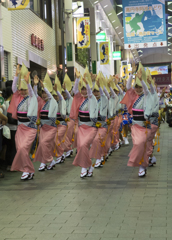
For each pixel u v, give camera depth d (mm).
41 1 17453
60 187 6453
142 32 19703
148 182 6594
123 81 11391
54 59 19359
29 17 15016
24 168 7180
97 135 8266
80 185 6562
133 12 19688
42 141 8062
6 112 8102
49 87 8180
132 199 5457
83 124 7395
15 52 13133
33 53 15203
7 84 8328
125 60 46719
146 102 7023
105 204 5250
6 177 7543
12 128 8125
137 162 7012
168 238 3832
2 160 9086
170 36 49656
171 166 8125
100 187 6344
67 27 17094
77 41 19891
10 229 4336
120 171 7797
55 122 8336
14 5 10500
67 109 9688
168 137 14164
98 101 8117
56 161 9219
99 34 28016
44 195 5918
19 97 7301
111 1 28109
